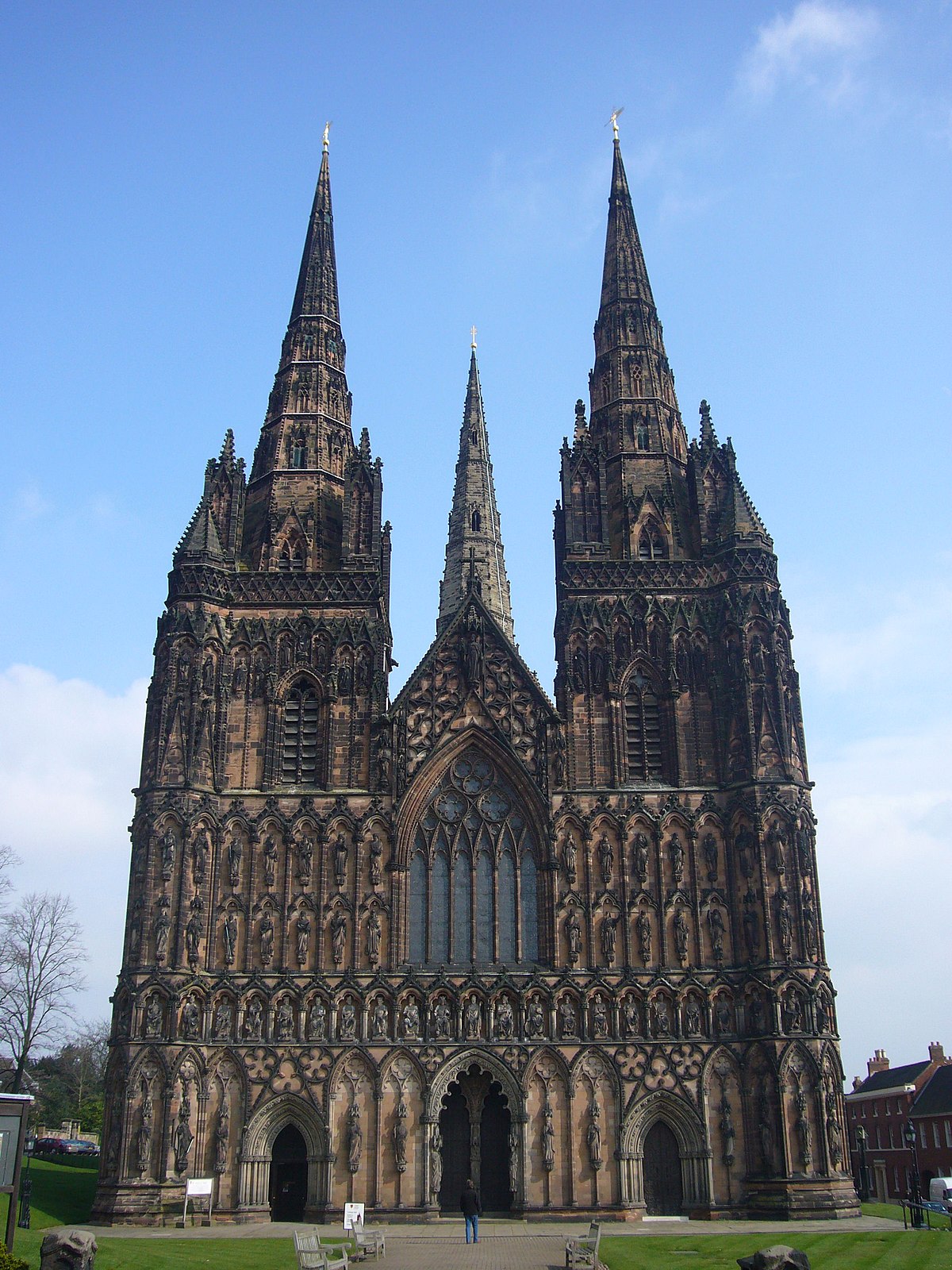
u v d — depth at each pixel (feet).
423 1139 281.54
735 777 310.04
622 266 392.88
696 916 300.40
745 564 326.24
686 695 321.52
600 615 329.11
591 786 313.32
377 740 314.35
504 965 298.56
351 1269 192.54
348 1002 292.20
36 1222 260.42
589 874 304.50
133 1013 279.90
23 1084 468.75
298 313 384.06
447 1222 274.77
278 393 372.38
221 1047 287.07
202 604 322.75
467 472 634.02
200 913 294.66
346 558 336.08
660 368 377.71
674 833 307.58
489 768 315.78
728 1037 289.12
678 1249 219.61
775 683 313.53
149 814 297.94
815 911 295.89
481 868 307.58
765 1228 255.29
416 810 310.24
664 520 345.92
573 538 340.18
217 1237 240.94
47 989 431.84
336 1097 284.61
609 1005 292.81
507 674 322.55
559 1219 275.18
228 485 345.72
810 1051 281.33
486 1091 291.99
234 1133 281.95
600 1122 283.38
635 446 360.69
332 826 307.17
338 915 299.99
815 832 305.73
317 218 406.00
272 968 294.87
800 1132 276.00
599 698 322.14
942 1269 190.19
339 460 364.58
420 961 299.58
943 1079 588.50
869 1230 243.19
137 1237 240.32
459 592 604.49
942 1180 373.81
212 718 313.53
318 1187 278.67
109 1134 274.98
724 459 347.97
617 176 413.59
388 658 347.15
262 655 324.60
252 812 308.19
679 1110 284.61
